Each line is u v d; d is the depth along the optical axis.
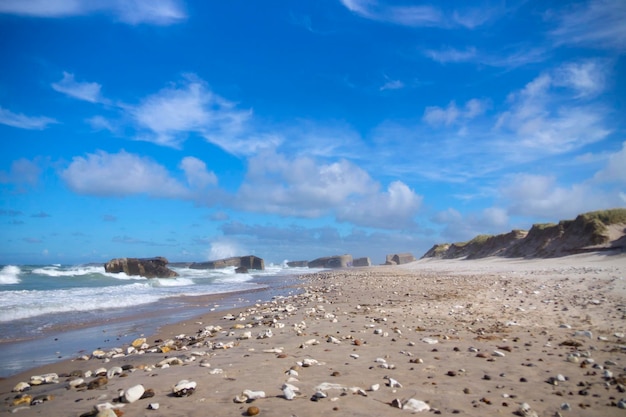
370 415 4.46
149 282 38.94
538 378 6.09
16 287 30.77
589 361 6.96
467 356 7.52
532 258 52.59
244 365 6.99
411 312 14.21
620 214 48.28
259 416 4.41
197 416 4.45
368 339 9.42
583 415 4.62
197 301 22.58
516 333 9.83
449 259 83.06
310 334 10.28
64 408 4.96
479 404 4.92
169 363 7.49
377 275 45.00
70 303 19.45
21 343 11.27
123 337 12.02
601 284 19.23
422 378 6.08
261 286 36.47
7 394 6.30
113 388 5.81
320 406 4.74
